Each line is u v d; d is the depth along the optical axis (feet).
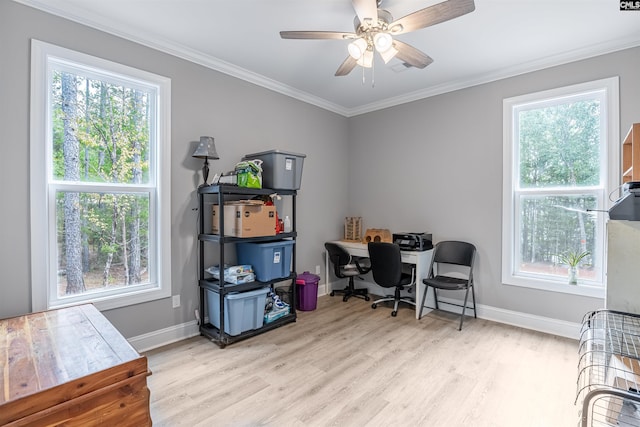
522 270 10.46
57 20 7.11
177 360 7.96
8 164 6.59
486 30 8.05
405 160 13.08
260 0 6.96
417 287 11.01
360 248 12.86
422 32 8.16
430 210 12.39
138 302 8.41
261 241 10.15
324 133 13.87
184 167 9.32
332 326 10.27
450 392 6.63
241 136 10.77
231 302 8.82
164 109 8.86
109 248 8.22
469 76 10.96
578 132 9.43
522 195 10.39
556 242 9.81
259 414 5.92
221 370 7.48
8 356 4.42
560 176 9.74
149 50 8.57
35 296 6.93
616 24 7.73
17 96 6.66
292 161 10.50
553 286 9.62
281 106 12.06
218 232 9.33
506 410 6.06
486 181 10.96
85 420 3.88
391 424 5.67
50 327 5.53
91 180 7.90
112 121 8.23
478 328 10.09
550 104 9.85
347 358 8.09
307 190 13.23
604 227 8.94
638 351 3.92
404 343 8.99
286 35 6.81
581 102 9.37
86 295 7.81
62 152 7.46
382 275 11.41
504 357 8.14
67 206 7.55
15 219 6.70
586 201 9.29
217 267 9.73
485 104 10.94
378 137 13.94
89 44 7.57
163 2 7.04
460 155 11.55
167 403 6.23
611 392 2.98
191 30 8.23
